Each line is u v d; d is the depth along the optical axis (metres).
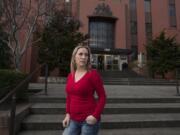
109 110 5.39
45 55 12.96
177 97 6.64
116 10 23.33
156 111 5.61
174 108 5.70
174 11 25.41
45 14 10.89
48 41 12.77
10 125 3.34
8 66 12.32
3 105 4.89
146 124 4.77
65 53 13.01
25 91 6.06
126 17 23.97
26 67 15.74
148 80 14.90
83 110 2.28
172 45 18.23
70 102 2.42
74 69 2.52
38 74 13.84
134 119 4.87
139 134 4.28
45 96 6.15
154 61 18.12
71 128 2.33
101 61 22.39
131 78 16.11
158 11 25.23
